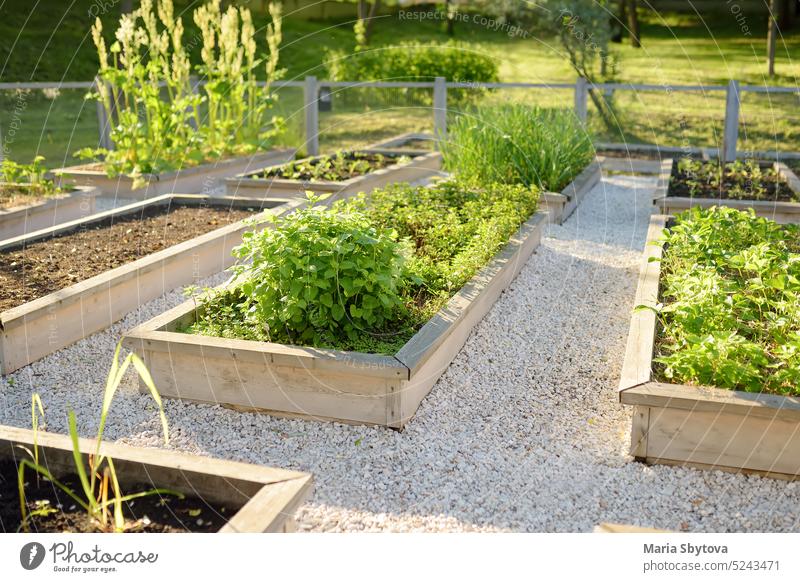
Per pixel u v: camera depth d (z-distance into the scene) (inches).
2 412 128.9
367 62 492.7
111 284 163.9
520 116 280.8
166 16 301.1
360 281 129.5
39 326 147.9
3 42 568.4
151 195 284.8
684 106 512.4
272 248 132.2
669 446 113.0
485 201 220.1
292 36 674.2
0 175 254.8
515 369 147.6
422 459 116.1
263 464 114.7
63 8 631.2
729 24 735.1
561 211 254.8
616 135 442.3
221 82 319.0
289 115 427.5
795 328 132.8
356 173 296.7
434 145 381.7
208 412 129.2
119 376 83.5
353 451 118.2
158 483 91.4
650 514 102.7
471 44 650.2
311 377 124.7
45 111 405.4
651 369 121.8
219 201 244.7
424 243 185.5
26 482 93.6
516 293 184.9
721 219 175.8
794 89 327.3
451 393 137.1
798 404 106.0
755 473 110.5
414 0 760.3
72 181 284.8
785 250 174.2
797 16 715.4
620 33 705.6
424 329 133.6
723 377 114.3
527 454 118.2
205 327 139.6
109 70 286.8
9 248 191.2
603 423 127.6
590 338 162.9
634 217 269.4
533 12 546.6
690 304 129.3
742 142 427.8
